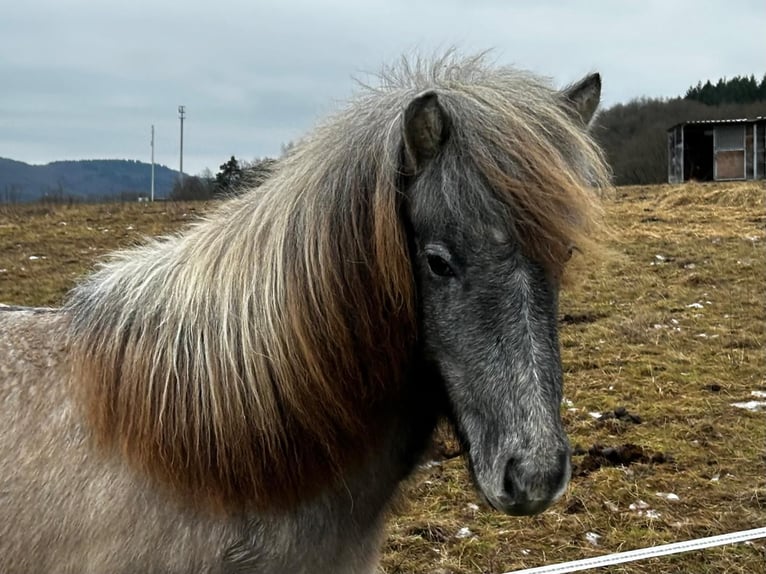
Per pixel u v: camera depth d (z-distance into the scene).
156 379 2.11
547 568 3.30
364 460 2.13
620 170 34.97
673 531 3.80
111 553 2.09
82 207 18.44
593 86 2.22
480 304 1.85
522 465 1.77
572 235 1.89
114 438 2.13
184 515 2.09
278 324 2.04
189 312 2.13
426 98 1.84
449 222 1.87
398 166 1.93
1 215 16.55
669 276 9.57
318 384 2.02
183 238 2.35
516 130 1.92
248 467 2.05
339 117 2.17
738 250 10.76
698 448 4.69
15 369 2.30
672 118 42.50
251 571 2.10
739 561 3.58
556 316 1.96
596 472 4.38
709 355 6.56
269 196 2.16
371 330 2.01
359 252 2.00
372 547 2.34
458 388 1.91
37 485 2.13
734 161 25.03
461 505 4.09
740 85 55.12
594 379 6.00
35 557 2.12
